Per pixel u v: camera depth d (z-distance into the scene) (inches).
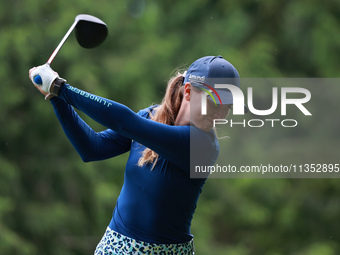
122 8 940.6
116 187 892.6
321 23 1041.5
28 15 861.2
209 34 1047.6
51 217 862.5
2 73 817.5
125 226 251.6
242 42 1066.7
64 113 259.0
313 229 1047.0
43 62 847.1
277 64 1096.8
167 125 243.4
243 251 1020.5
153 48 936.3
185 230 256.5
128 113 235.5
